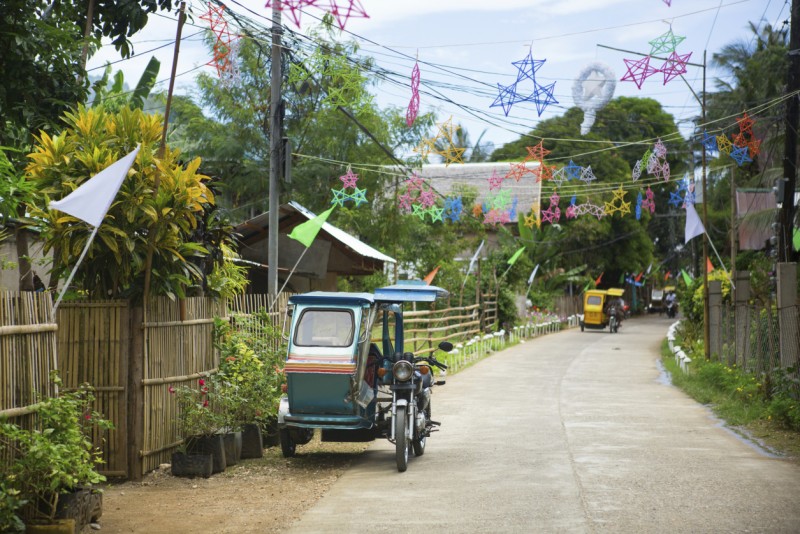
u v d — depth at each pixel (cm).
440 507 826
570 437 1271
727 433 1309
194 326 1088
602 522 754
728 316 2172
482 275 4012
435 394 1898
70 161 926
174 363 1031
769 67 3228
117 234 918
